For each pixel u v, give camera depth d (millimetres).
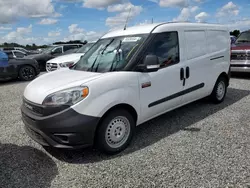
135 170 2775
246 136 3551
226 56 5254
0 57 6422
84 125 2809
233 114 4566
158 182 2525
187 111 4863
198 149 3199
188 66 4133
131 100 3236
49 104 2834
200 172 2662
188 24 4285
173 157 3020
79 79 3109
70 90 2850
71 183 2584
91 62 3844
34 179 2680
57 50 13547
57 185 2559
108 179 2627
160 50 3688
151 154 3131
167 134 3758
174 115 4656
